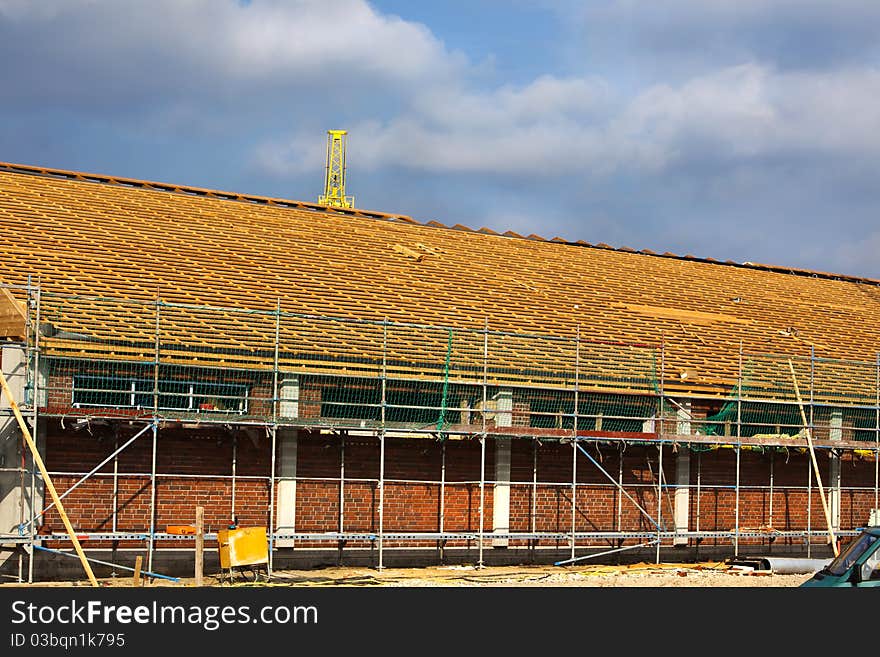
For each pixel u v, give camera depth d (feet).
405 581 73.36
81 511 72.84
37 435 71.31
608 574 80.94
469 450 84.58
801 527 96.63
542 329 94.79
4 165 104.37
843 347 111.34
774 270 139.33
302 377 79.00
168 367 75.56
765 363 100.01
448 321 91.50
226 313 81.20
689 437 88.17
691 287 120.16
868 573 59.47
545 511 86.38
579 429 87.86
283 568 78.23
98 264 85.25
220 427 76.02
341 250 104.01
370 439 81.41
